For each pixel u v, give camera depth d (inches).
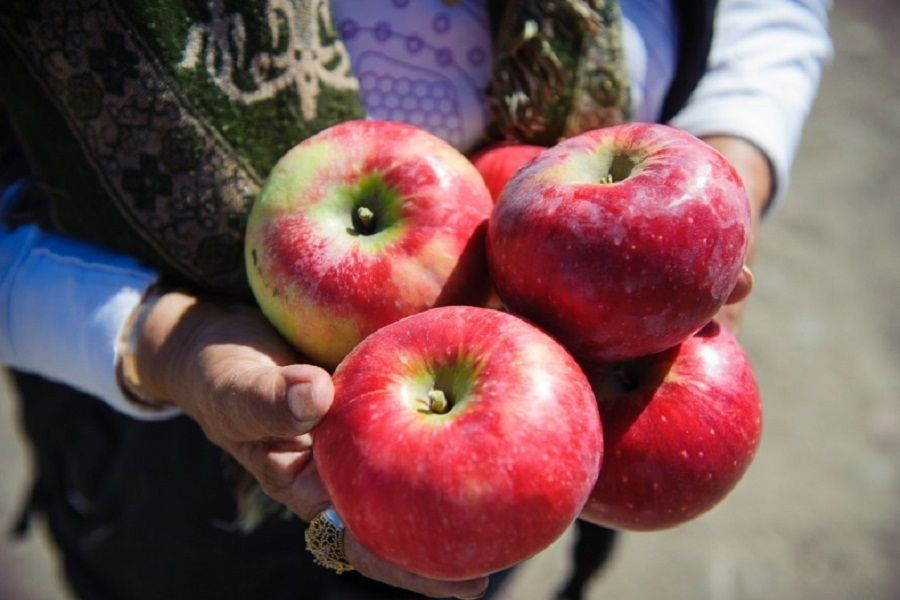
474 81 19.7
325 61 18.6
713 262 15.0
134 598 25.0
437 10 19.2
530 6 19.1
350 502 14.4
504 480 13.9
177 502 23.0
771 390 47.6
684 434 16.1
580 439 14.3
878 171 59.8
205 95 17.9
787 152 22.5
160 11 17.4
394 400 14.7
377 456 14.2
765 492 43.9
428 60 19.4
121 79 17.6
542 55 19.2
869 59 67.6
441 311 15.5
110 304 19.2
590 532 24.6
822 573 41.1
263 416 15.5
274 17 17.9
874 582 40.8
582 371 15.3
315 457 15.2
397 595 21.5
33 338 19.7
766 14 23.5
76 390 23.3
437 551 14.1
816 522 42.8
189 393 18.0
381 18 19.2
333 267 16.2
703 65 21.1
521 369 14.5
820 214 56.9
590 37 19.3
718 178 15.2
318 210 16.8
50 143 18.6
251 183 18.5
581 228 14.8
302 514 17.4
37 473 25.3
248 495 20.4
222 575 23.9
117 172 18.4
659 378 16.5
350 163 17.0
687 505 16.4
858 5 71.9
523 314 15.8
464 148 20.3
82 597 25.9
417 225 16.4
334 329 16.3
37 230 20.4
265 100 18.2
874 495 43.8
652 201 14.8
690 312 15.2
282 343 17.6
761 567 41.2
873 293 52.4
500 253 15.6
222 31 17.7
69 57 17.5
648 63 20.2
